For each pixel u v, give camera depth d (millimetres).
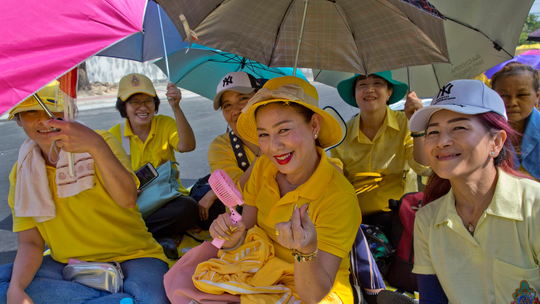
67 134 1644
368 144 2936
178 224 2881
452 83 1430
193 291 1716
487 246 1384
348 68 2256
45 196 1922
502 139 1363
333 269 1538
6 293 1789
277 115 1588
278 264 1689
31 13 1188
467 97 1363
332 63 2271
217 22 2193
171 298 1774
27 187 1909
